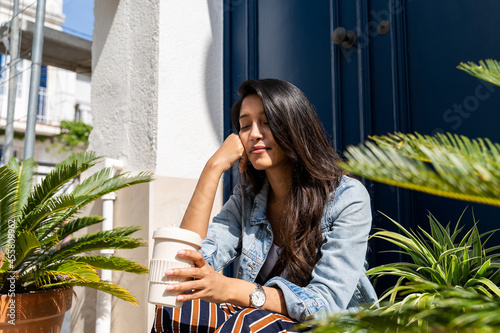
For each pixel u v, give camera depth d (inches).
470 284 53.2
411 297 49.7
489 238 62.5
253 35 98.4
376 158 18.9
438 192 17.7
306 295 43.0
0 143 419.5
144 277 81.3
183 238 37.6
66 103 662.5
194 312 47.0
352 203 49.9
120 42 97.8
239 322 39.7
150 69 90.4
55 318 73.3
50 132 599.5
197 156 93.8
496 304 16.0
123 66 96.3
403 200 73.1
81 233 95.2
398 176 17.8
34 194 78.7
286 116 50.5
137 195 85.9
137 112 91.8
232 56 101.7
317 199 50.9
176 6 93.8
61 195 73.2
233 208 62.3
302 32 90.6
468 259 54.1
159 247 37.9
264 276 55.8
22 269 76.1
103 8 102.9
